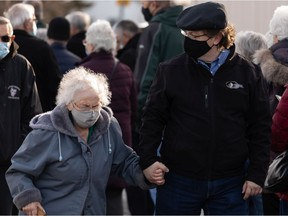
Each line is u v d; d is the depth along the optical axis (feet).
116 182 40.88
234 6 45.09
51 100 41.65
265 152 29.89
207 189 29.66
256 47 36.78
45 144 27.66
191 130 29.35
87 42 41.68
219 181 29.66
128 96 41.75
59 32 48.11
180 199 29.91
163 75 29.86
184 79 29.55
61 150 27.63
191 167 29.55
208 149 29.35
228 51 29.66
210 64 29.53
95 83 27.37
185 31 29.40
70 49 53.72
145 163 29.43
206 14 28.84
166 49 44.86
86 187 28.04
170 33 44.83
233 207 29.91
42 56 41.29
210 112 29.32
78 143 27.84
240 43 37.01
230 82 29.50
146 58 44.73
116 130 29.04
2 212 34.96
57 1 139.23
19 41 41.14
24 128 35.14
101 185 28.43
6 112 34.40
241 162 29.91
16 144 34.63
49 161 27.61
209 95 29.37
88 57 41.63
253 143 30.07
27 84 35.12
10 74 34.63
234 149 29.53
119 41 52.49
